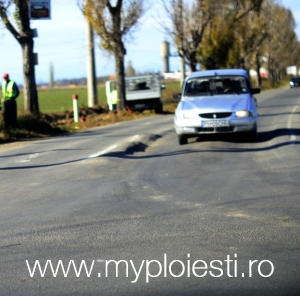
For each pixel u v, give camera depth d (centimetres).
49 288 513
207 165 1155
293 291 493
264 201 818
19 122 2075
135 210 784
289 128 1811
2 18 2262
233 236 652
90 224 717
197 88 1570
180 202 826
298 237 645
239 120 1427
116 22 3038
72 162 1233
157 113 3325
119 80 3145
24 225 723
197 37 4269
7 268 567
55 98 6750
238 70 1633
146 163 1205
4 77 1994
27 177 1079
